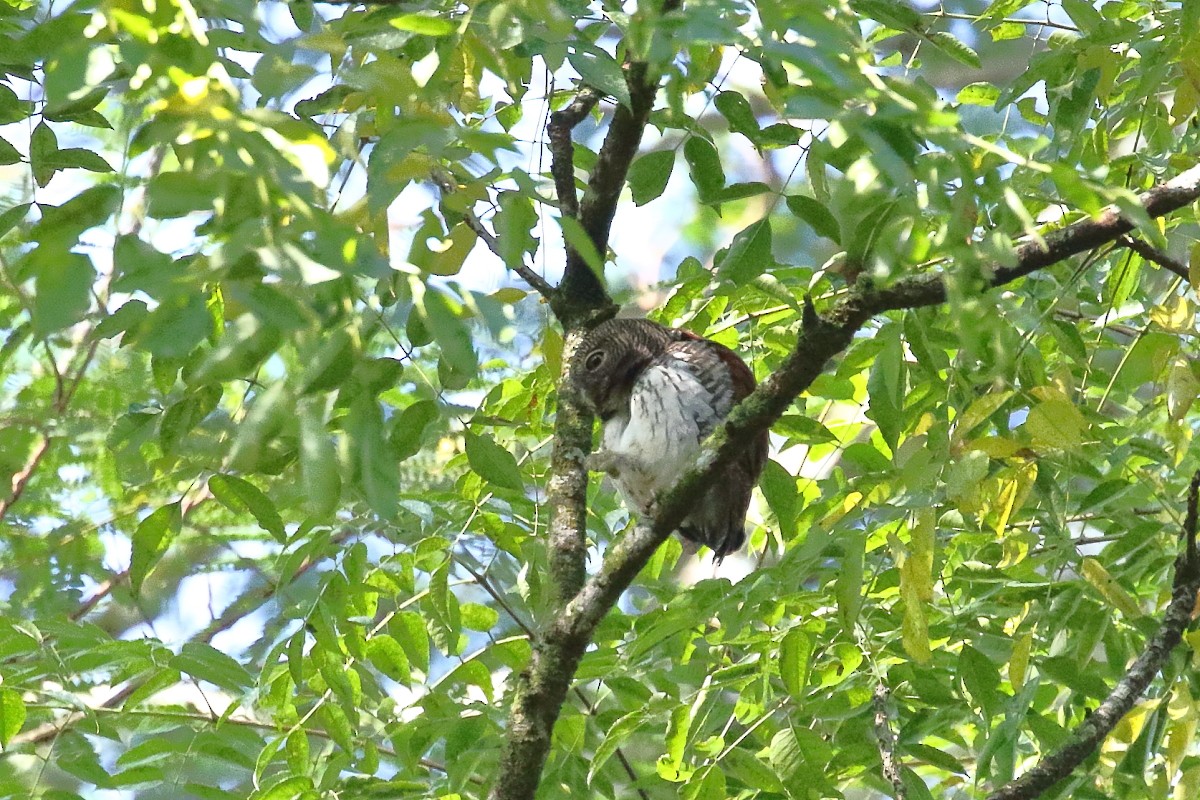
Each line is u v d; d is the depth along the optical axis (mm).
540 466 11898
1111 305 10961
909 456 8461
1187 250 12633
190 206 4777
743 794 10578
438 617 10336
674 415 11555
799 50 5324
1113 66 9742
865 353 10625
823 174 8750
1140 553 10172
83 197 5523
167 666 10031
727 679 10641
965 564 10273
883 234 6488
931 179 5969
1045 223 9969
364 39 6777
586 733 11406
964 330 6418
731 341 12969
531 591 10086
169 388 8828
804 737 9562
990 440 8445
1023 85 10391
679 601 9539
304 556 9766
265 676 10094
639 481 11594
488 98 11109
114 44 5391
